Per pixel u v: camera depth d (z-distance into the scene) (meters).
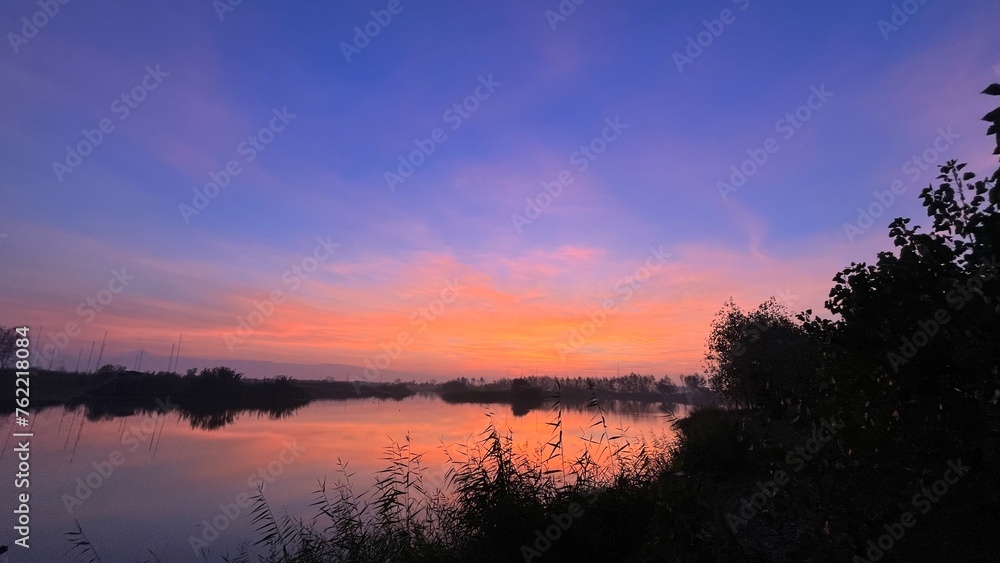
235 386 66.81
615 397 69.81
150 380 58.44
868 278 3.95
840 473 3.76
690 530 4.39
